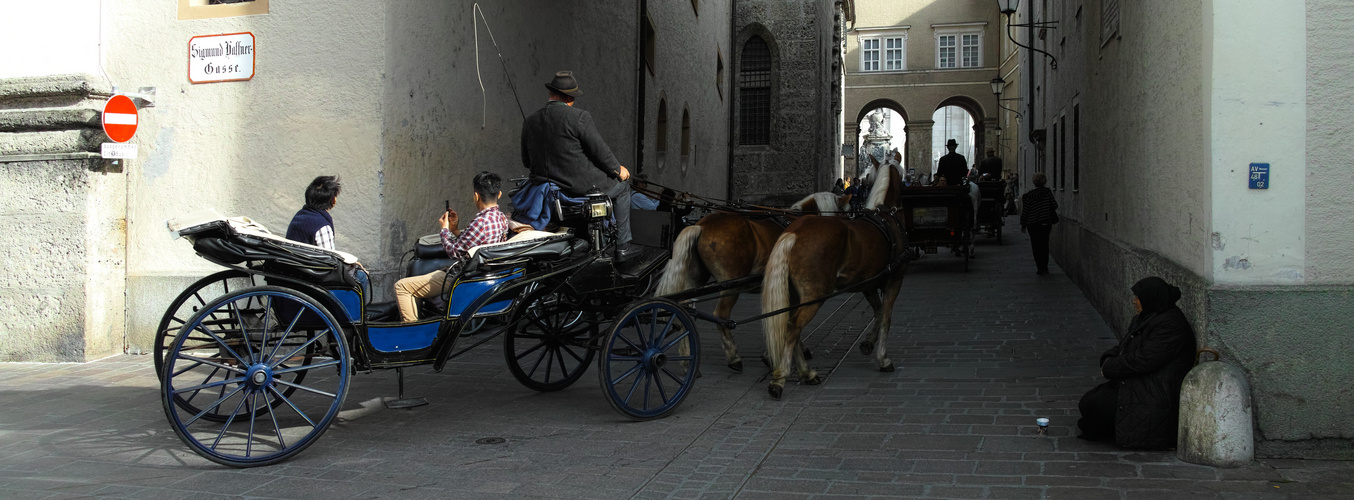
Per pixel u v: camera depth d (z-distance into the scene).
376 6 8.28
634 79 15.73
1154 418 5.03
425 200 8.97
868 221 7.40
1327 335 4.83
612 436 5.65
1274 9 4.91
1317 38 4.88
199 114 8.67
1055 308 11.24
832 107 36.28
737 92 29.25
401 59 8.53
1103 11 10.31
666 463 5.07
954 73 52.56
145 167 8.75
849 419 6.00
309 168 8.44
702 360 8.29
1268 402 4.91
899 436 5.54
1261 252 4.97
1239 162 4.99
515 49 10.88
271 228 8.53
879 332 7.70
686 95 20.42
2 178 8.38
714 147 24.52
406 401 6.30
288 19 8.48
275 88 8.52
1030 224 15.39
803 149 29.16
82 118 8.30
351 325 5.23
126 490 4.59
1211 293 4.96
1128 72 8.48
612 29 14.53
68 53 8.63
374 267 8.23
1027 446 5.25
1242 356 4.93
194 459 5.15
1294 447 4.90
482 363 8.07
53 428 5.82
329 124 8.38
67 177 8.29
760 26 29.20
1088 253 11.76
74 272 8.27
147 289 8.63
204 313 4.87
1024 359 7.99
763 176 29.34
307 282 5.15
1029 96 25.39
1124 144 8.80
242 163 8.59
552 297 6.57
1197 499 4.27
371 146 8.28
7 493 4.53
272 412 5.06
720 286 6.69
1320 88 4.88
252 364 5.00
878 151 8.31
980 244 22.95
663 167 18.12
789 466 4.97
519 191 7.18
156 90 8.74
